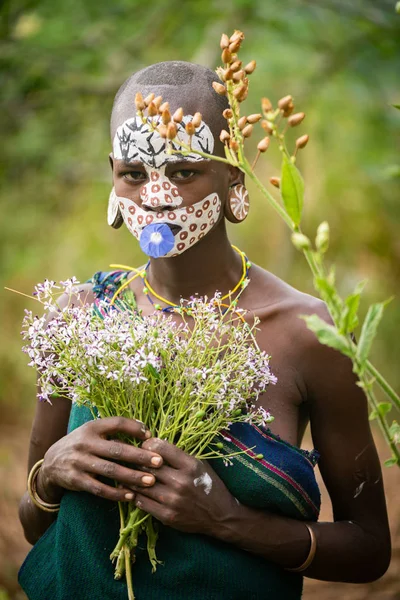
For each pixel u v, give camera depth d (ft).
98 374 10.33
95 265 38.60
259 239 35.24
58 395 10.57
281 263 35.40
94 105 31.35
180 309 11.00
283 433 11.07
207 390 10.28
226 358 10.40
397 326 36.09
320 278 8.39
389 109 31.60
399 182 34.09
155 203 10.87
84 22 29.78
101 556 10.83
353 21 29.37
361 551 11.44
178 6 29.50
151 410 10.53
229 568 10.66
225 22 29.60
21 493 30.27
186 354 10.24
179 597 10.62
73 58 29.48
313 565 11.14
